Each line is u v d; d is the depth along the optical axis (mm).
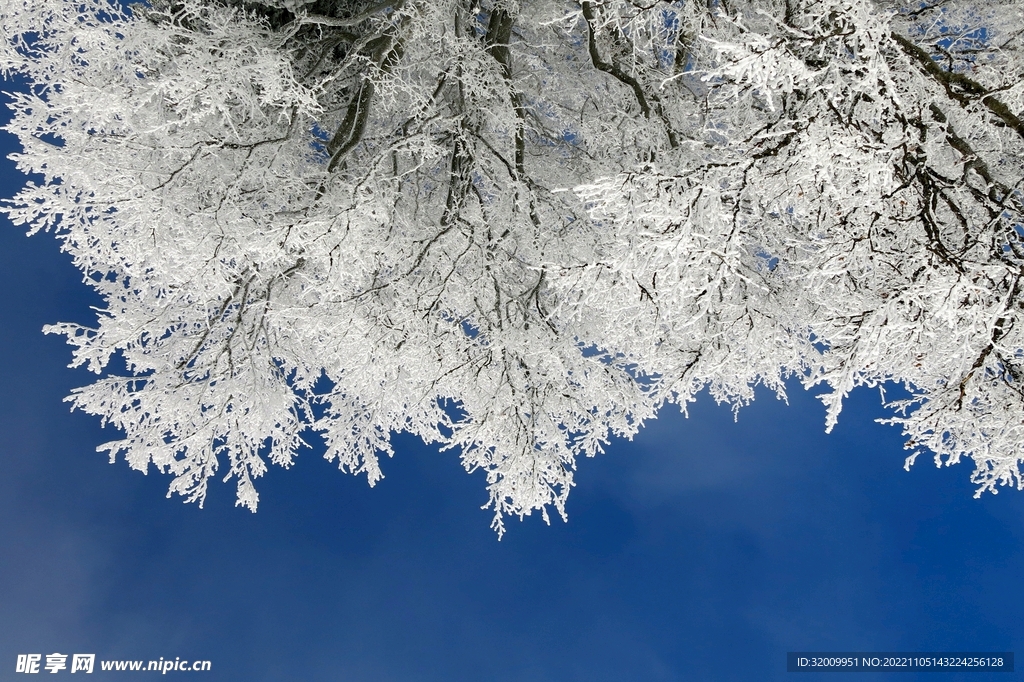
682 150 5227
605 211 3588
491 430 5707
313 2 5250
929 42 4770
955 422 3742
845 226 3607
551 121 7594
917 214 3656
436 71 5719
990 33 5105
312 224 4699
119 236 4906
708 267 3578
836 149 3121
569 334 5906
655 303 4043
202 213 4914
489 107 5840
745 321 4934
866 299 4035
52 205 4664
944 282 3223
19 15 4594
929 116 3688
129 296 5914
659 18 5031
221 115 5383
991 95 3463
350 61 5074
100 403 5633
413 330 5480
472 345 5688
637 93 5594
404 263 6129
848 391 3676
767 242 5312
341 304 5438
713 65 5340
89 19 4621
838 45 3203
